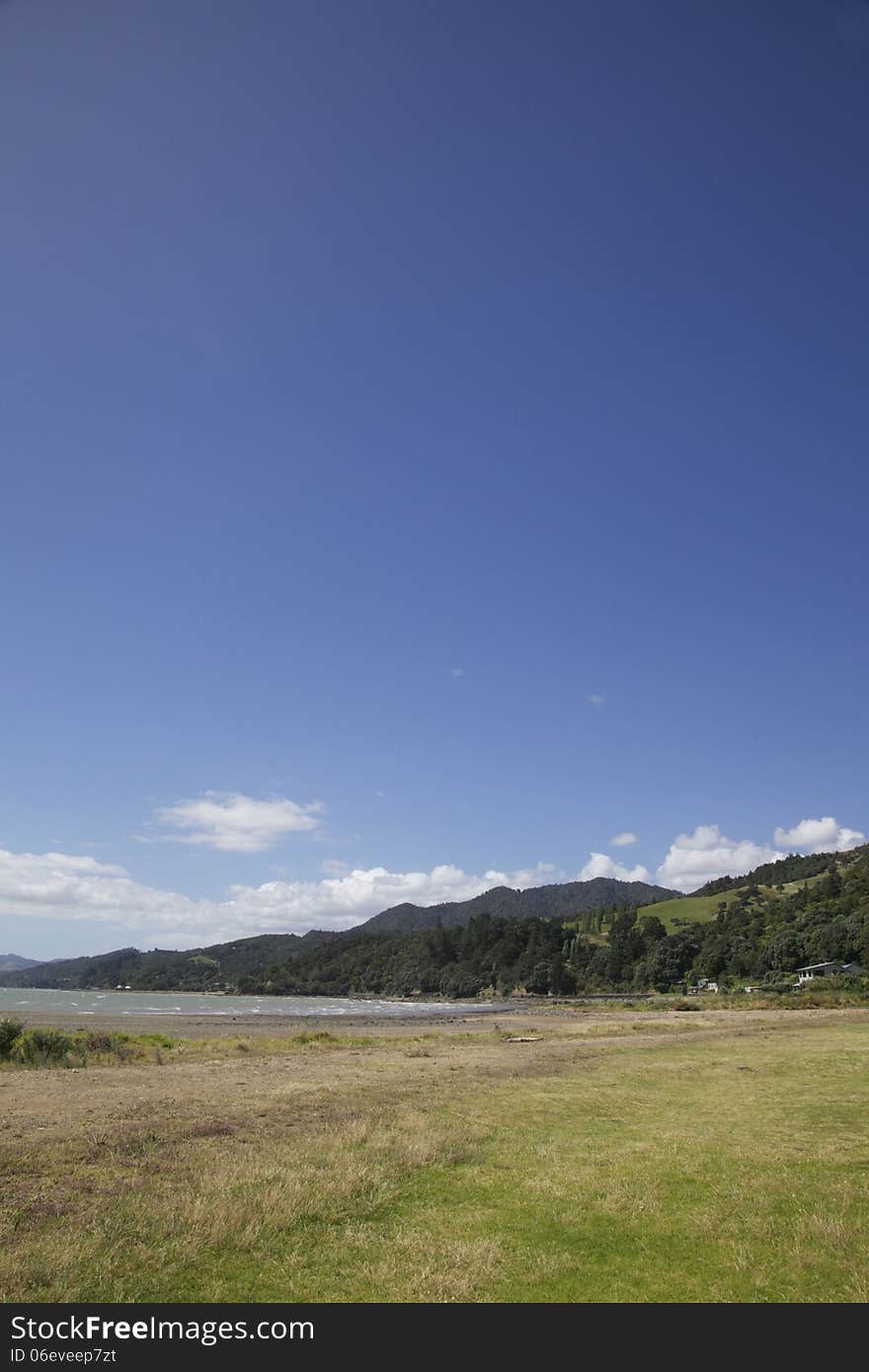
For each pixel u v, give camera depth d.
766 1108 17.34
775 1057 27.83
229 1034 47.72
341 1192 9.96
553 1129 14.98
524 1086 20.89
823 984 88.25
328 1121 15.01
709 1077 22.86
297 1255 8.00
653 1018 63.34
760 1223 9.03
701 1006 80.06
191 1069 24.52
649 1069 24.88
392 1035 44.56
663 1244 8.47
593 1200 10.06
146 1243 8.09
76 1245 7.89
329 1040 39.19
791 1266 7.74
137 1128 13.73
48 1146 12.20
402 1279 7.45
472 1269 7.66
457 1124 15.23
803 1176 11.22
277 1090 19.33
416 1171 11.52
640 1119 16.12
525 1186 10.71
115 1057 27.16
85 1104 16.56
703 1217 9.27
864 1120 15.82
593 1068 25.27
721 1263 7.88
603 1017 71.50
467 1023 65.69
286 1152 12.15
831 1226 8.67
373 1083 21.09
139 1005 124.12
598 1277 7.57
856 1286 7.24
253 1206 9.18
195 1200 9.32
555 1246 8.41
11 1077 21.38
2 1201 9.33
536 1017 76.38
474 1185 10.79
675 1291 7.23
